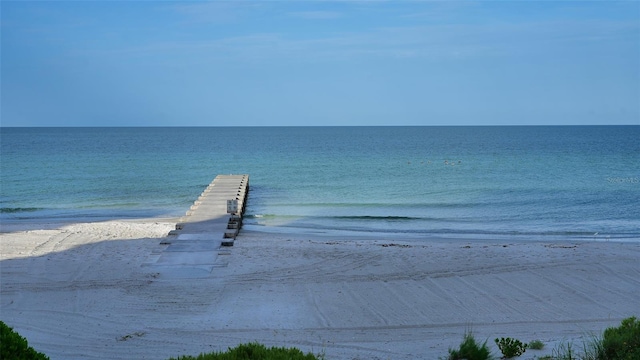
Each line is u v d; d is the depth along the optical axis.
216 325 13.27
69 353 11.38
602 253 20.20
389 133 187.50
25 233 23.72
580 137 140.12
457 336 12.47
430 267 18.25
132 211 31.89
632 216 30.19
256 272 17.67
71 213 31.16
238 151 85.88
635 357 8.56
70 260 19.03
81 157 71.44
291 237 24.39
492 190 40.00
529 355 9.99
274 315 14.02
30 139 132.38
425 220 29.02
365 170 55.03
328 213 31.11
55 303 14.86
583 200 35.34
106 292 15.74
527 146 98.94
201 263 18.58
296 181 46.25
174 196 37.66
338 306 14.71
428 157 72.50
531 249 20.86
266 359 7.23
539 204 33.91
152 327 13.09
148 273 17.52
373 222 28.50
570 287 16.33
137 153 80.06
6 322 13.44
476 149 90.81
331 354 11.02
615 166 58.69
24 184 43.28
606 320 13.73
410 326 13.29
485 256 19.64
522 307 14.68
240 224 26.66
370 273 17.59
